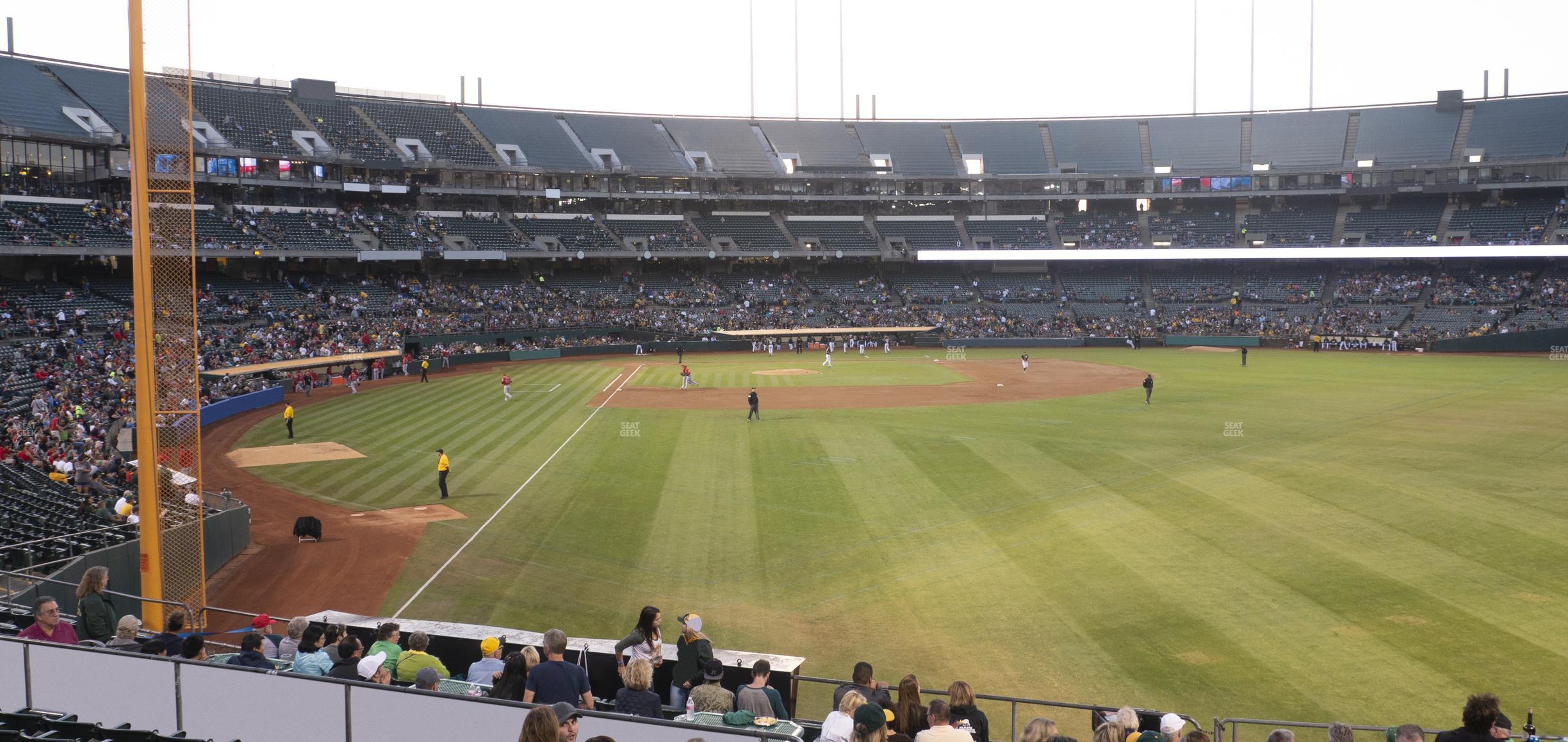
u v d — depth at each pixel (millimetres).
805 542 26281
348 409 54344
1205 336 96375
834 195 110688
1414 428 42125
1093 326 100312
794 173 109000
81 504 24938
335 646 11820
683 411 52281
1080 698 16562
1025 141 115062
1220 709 15938
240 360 61188
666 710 11664
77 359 53188
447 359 78062
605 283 102000
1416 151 100875
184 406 20125
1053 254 105438
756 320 99938
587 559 24922
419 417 50469
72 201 68000
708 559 24828
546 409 53125
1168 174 108500
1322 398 53688
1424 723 15125
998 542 25859
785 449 40188
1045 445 40156
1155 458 36531
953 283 109812
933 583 22719
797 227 109875
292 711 8781
